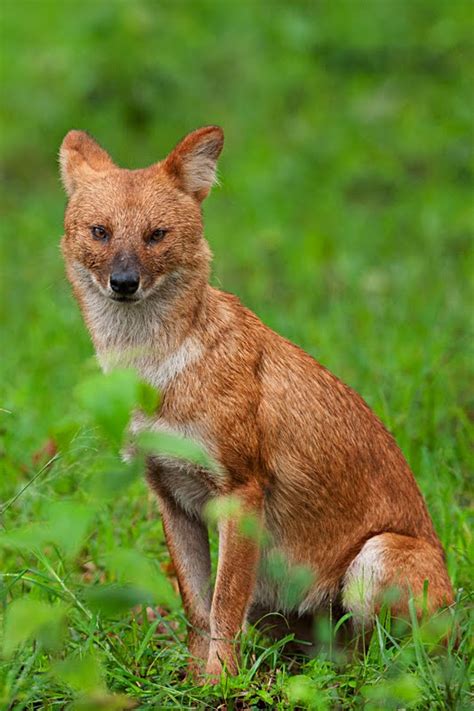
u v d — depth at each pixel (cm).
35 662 854
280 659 995
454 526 1124
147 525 1153
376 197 2306
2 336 1667
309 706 831
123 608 708
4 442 1288
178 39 2589
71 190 1034
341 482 994
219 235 2106
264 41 2702
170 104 2488
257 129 2488
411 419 1296
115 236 972
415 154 2392
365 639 966
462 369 1469
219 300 989
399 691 801
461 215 2148
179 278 973
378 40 2680
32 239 2036
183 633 1016
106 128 2442
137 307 965
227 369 957
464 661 852
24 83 2562
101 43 2519
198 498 984
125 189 995
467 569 1051
